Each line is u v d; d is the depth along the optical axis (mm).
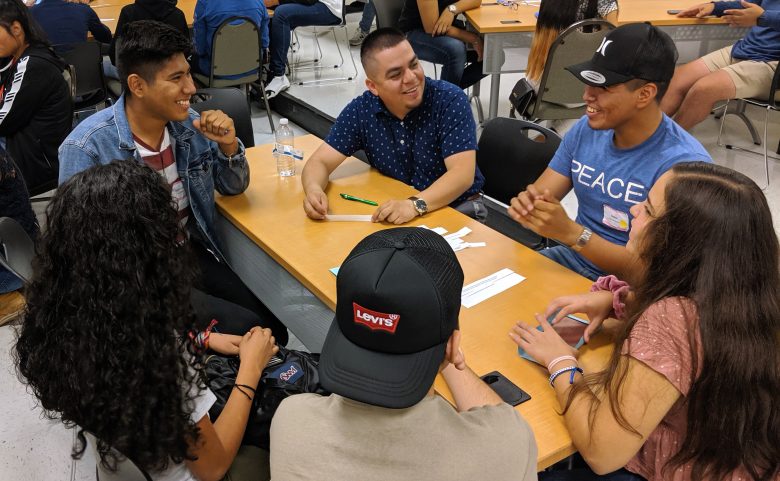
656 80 1615
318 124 4559
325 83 5457
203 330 1559
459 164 2125
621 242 1861
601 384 1139
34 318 1030
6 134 2930
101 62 3855
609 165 1807
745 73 3586
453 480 792
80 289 986
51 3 4035
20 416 2146
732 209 1062
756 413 1056
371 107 2250
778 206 3355
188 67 1893
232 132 2059
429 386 808
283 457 846
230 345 1495
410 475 791
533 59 3584
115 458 1092
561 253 2037
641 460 1219
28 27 2961
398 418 803
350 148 2328
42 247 1030
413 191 2203
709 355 1042
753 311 1046
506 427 854
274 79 5055
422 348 816
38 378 1039
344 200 2143
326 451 819
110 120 1926
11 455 2006
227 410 1284
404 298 797
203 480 1181
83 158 1889
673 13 3992
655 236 1128
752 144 4086
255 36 4273
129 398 997
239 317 1948
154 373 1013
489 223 2480
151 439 1027
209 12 4152
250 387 1349
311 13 4988
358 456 806
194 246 2227
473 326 1464
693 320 1059
